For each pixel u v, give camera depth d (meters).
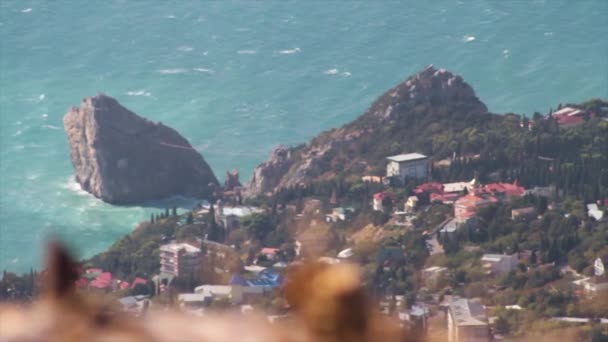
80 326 9.32
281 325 9.64
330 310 9.48
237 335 9.52
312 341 9.47
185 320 9.62
